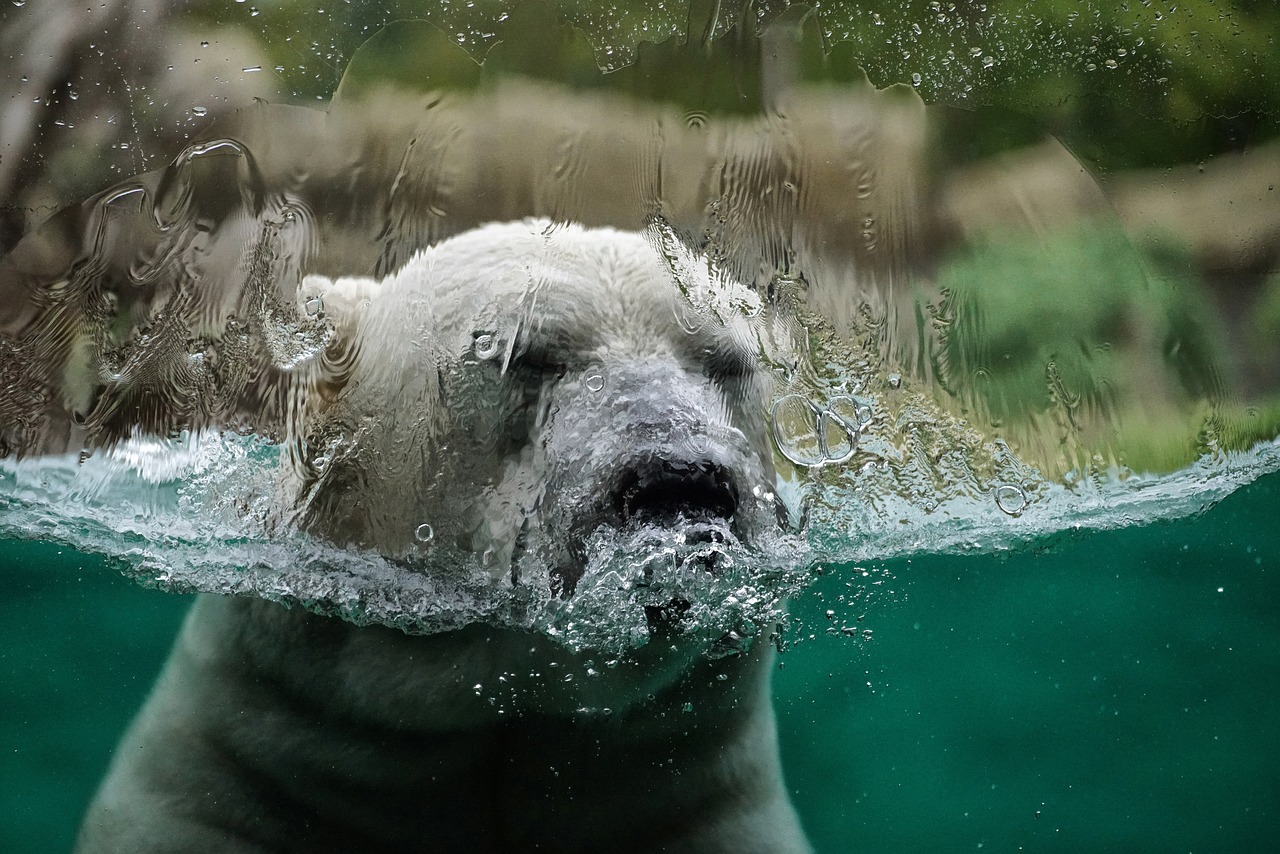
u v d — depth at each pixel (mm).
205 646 14484
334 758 13445
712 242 17062
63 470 17516
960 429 18984
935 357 19188
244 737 13688
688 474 11039
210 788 13672
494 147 18328
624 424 11609
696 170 18391
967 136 20781
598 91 18828
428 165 18328
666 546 11062
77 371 17875
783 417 14508
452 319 13328
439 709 13078
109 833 13594
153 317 17594
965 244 20172
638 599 11438
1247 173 23266
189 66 21500
